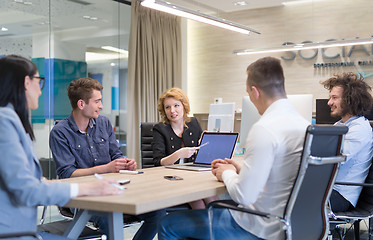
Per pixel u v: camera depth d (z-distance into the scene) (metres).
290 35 7.93
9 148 1.69
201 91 8.92
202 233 2.31
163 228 2.35
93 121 3.16
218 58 8.72
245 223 2.12
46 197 1.74
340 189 3.18
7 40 5.74
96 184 1.91
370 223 3.85
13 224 1.72
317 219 2.19
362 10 7.26
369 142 3.20
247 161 1.97
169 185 2.24
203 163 3.21
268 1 7.68
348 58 7.38
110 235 1.89
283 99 2.09
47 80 6.26
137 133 7.62
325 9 7.59
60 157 2.95
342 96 3.36
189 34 9.06
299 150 1.98
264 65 2.11
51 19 6.32
